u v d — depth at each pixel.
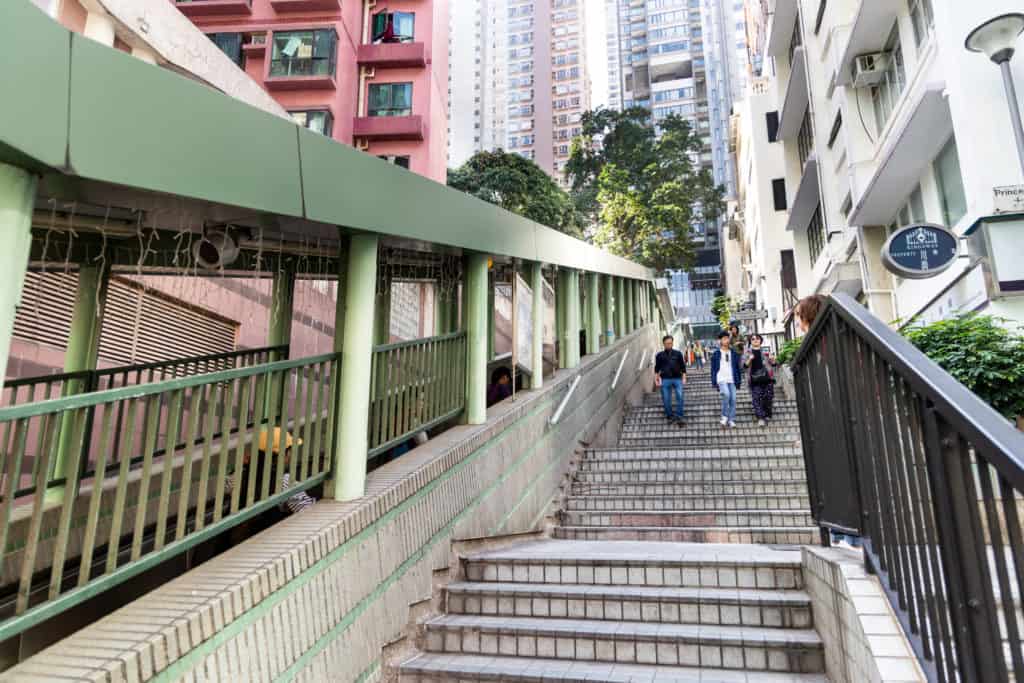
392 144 25.80
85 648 1.74
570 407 7.31
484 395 4.99
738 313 21.06
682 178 33.75
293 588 2.40
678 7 93.62
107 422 2.04
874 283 11.91
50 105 1.79
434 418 4.40
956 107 7.15
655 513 5.62
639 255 29.33
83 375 3.79
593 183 38.59
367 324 3.36
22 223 1.82
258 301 7.84
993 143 6.79
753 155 24.50
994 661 1.43
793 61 16.19
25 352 4.96
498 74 108.38
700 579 3.70
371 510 3.03
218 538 4.20
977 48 6.66
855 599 2.30
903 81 10.70
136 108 2.06
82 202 2.46
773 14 18.25
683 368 9.63
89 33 5.73
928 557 1.86
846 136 12.20
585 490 6.68
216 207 2.50
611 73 121.12
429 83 26.48
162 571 3.97
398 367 3.96
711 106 85.75
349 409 3.22
